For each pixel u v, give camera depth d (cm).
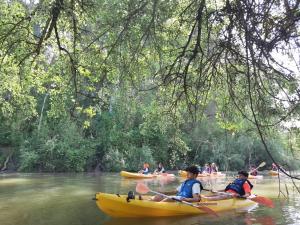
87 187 1459
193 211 858
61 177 2036
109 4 649
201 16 468
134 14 590
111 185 1556
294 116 523
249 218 827
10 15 779
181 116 815
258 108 550
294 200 1084
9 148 2711
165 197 883
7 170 2608
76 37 657
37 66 892
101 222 764
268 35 416
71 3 601
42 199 1077
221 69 653
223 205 913
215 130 2431
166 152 2747
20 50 727
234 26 443
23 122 2558
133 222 773
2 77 988
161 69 619
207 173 2214
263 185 1577
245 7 413
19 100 1185
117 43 656
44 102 2542
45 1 605
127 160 2684
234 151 2572
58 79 828
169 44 686
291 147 612
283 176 2069
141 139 2692
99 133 2747
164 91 748
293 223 779
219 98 749
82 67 752
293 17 387
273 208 946
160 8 603
